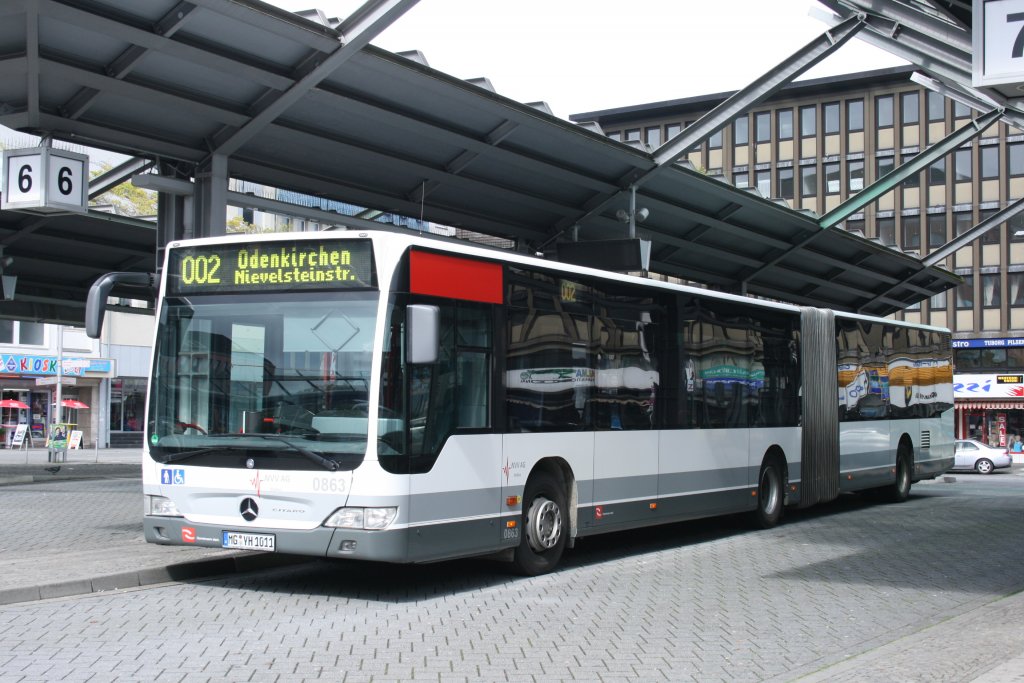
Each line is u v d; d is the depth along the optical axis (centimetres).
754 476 1576
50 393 5288
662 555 1324
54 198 1361
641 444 1309
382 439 929
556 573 1162
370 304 952
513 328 1098
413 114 1541
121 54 1258
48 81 1277
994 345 5662
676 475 1377
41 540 1326
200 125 1423
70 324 3106
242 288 998
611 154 1828
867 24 1594
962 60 1438
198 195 1478
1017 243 5662
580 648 780
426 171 1728
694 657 756
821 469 1780
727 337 1530
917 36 1497
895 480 2098
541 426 1131
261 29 1234
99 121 1368
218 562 1105
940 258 3139
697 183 2095
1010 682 640
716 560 1277
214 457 980
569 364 1186
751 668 725
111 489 2308
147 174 1420
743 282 2766
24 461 3916
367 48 1348
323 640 790
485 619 889
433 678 680
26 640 764
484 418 1050
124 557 1120
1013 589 1082
